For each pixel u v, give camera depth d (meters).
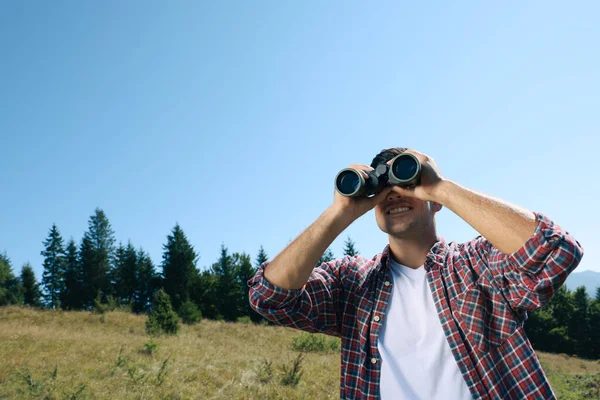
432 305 1.53
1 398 6.31
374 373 1.55
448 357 1.45
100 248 51.78
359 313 1.64
